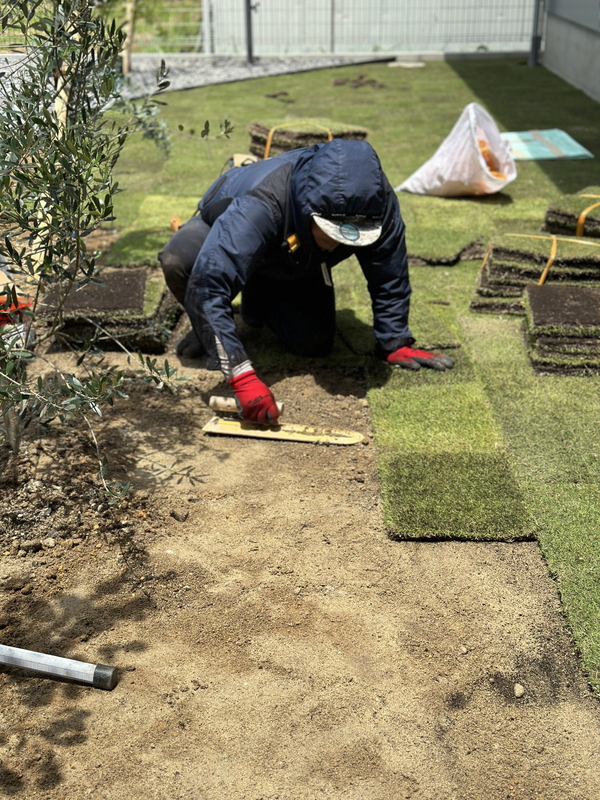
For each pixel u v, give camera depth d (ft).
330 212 10.41
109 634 8.07
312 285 12.85
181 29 48.98
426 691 7.45
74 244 9.50
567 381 12.76
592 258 15.10
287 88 39.22
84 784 6.61
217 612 8.35
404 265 12.41
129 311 13.71
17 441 10.43
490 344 14.10
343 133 21.33
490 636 8.04
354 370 13.26
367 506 9.97
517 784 6.62
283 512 9.86
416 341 13.78
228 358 11.07
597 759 6.82
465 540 9.34
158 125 15.40
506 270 15.60
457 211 20.71
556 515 9.56
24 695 7.43
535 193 22.34
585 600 8.32
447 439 11.16
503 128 30.22
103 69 9.46
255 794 6.53
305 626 8.17
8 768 6.73
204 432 11.55
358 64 46.42
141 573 8.87
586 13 35.99
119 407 12.18
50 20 8.95
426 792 6.56
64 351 13.79
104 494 10.03
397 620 8.24
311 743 6.96
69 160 8.59
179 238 12.64
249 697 7.39
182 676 7.61
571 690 7.47
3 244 9.68
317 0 47.21
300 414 12.05
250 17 45.44
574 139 28.17
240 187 11.76
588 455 10.71
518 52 48.26
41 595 8.55
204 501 10.07
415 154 26.68
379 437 11.26
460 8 47.52
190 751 6.89
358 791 6.56
